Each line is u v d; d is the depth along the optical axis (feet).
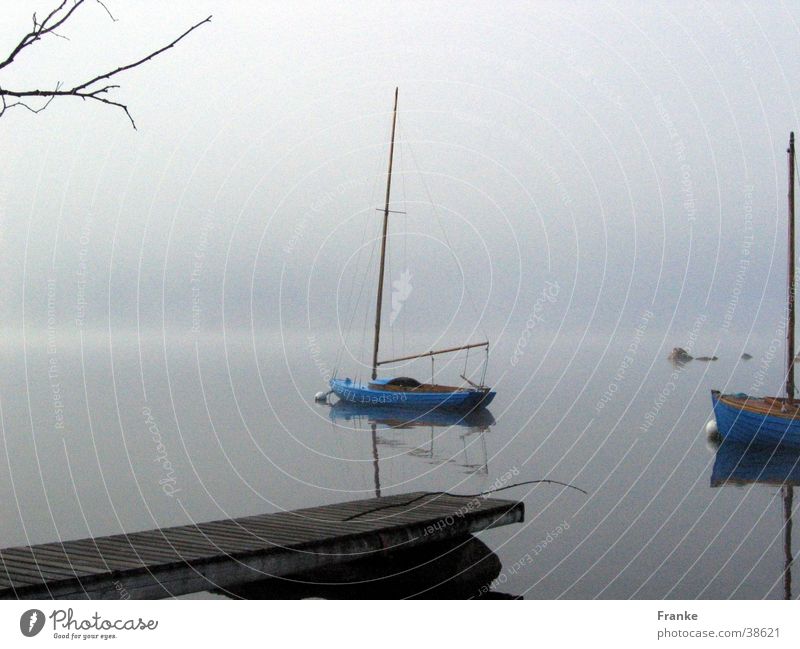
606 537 54.85
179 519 62.34
